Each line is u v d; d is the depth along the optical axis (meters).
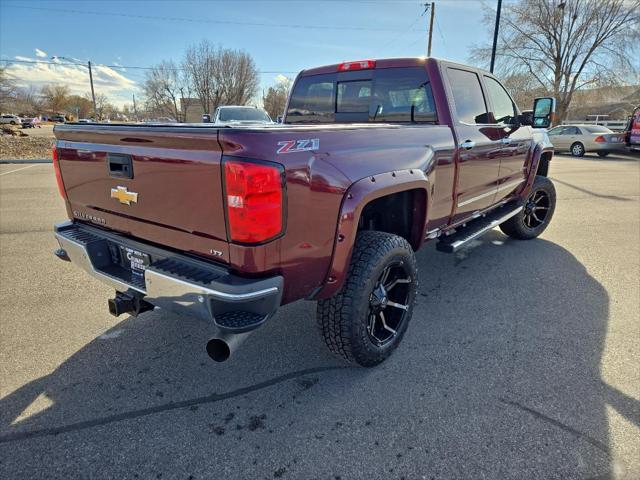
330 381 2.62
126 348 2.98
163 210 2.17
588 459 2.02
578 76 32.53
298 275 2.14
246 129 1.86
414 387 2.56
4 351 2.92
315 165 2.09
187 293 1.98
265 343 3.06
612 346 3.00
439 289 4.01
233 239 1.92
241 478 1.95
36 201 8.13
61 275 4.27
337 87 3.97
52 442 2.13
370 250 2.51
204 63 46.00
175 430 2.22
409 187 2.66
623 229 6.23
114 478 1.94
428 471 1.97
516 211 4.82
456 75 3.58
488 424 2.25
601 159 18.05
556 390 2.52
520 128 4.67
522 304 3.68
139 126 2.17
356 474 1.96
